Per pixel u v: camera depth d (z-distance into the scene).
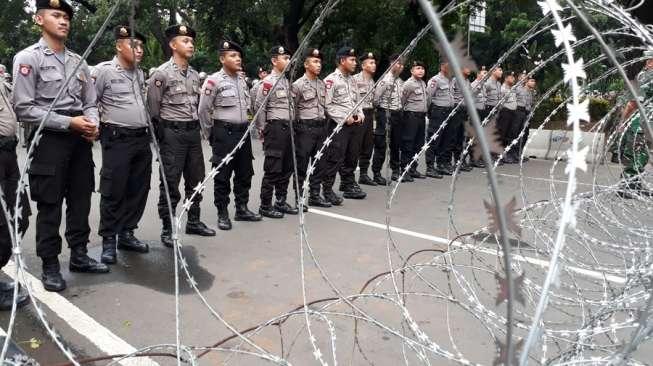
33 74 2.91
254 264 3.80
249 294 3.26
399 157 7.11
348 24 15.51
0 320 2.82
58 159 3.08
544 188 6.70
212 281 3.47
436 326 2.82
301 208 2.20
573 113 0.91
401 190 6.65
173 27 4.02
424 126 7.21
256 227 4.80
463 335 2.73
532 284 1.88
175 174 4.10
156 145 1.78
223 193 4.68
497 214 0.71
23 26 25.97
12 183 2.78
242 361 2.45
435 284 3.38
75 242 3.52
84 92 3.24
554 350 2.13
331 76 5.71
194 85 4.18
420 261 3.84
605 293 1.99
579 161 0.88
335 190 6.66
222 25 14.31
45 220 3.16
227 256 3.97
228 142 4.59
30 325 2.80
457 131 7.91
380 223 5.02
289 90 2.10
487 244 3.90
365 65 6.33
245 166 4.85
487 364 2.45
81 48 18.88
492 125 0.79
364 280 3.50
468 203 5.92
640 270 1.72
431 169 7.54
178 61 4.06
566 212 0.86
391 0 13.29
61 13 2.99
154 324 2.85
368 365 2.43
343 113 5.63
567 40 0.98
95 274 3.56
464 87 0.68
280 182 5.31
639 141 2.94
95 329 2.78
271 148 5.03
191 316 2.95
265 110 5.00
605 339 2.09
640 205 2.63
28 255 3.94
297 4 14.00
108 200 3.70
